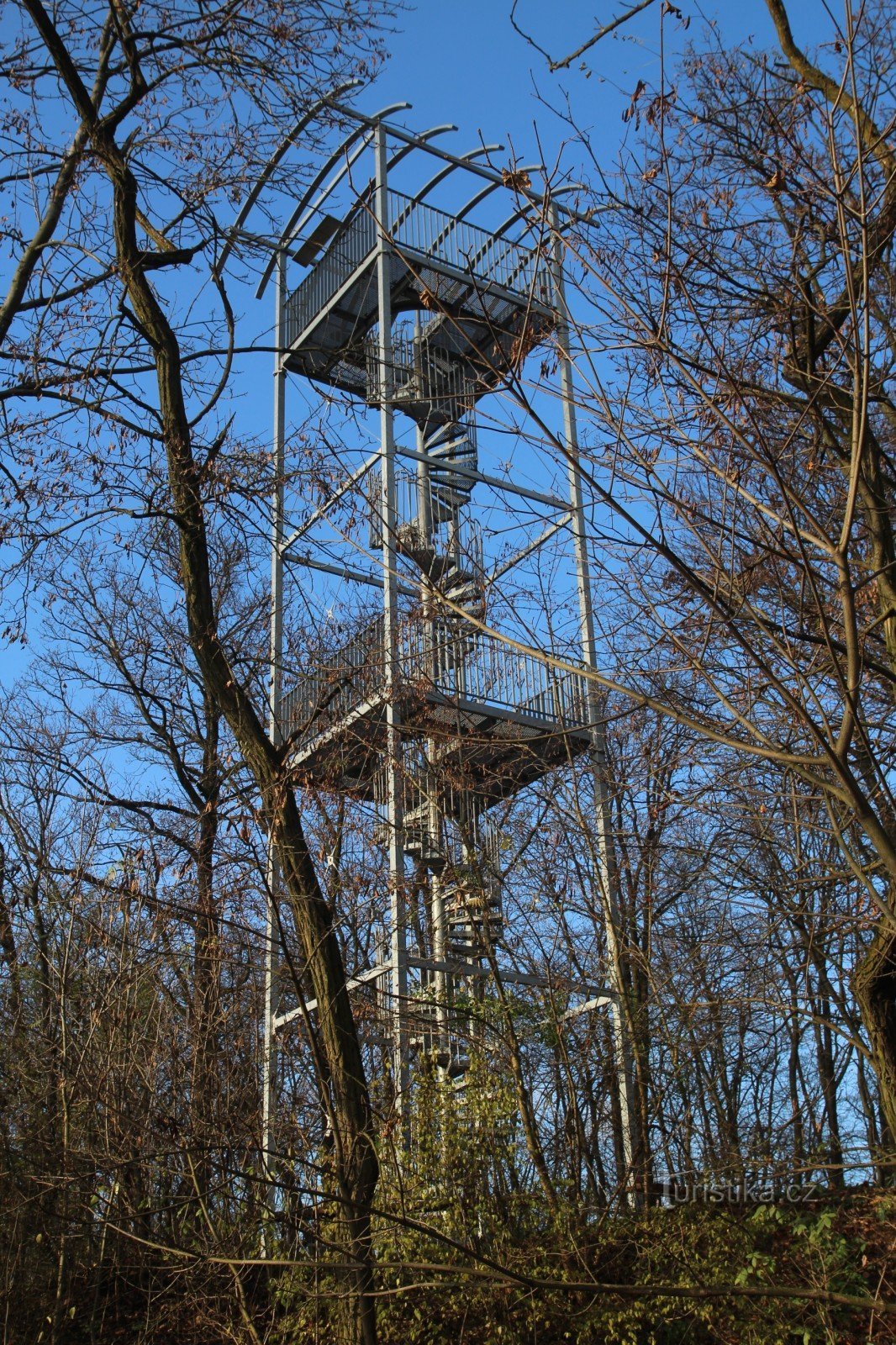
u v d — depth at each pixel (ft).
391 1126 32.73
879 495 28.19
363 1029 45.75
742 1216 41.06
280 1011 43.86
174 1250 24.64
